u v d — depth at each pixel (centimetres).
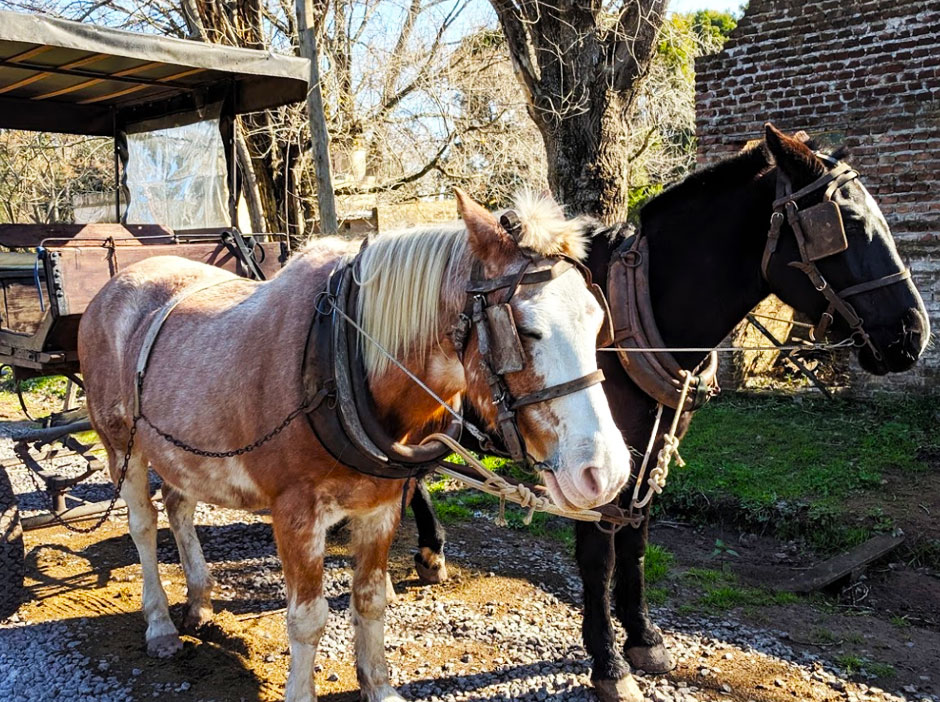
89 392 388
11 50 462
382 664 323
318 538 281
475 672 356
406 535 536
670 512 584
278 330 289
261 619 411
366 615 317
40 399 1069
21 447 483
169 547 515
